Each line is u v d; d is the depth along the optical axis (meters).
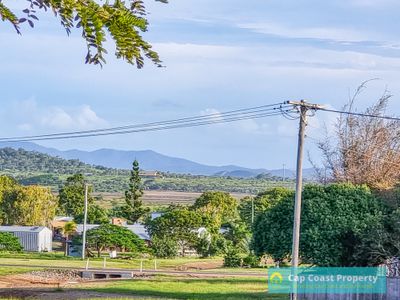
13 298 44.19
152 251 97.81
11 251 97.62
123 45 4.50
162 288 49.66
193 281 55.22
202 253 102.12
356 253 39.31
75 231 106.19
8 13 4.36
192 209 137.88
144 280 56.50
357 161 52.44
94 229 95.38
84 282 55.97
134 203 141.25
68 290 49.06
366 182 51.66
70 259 83.06
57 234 128.62
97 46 4.48
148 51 4.55
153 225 106.31
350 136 52.94
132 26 4.48
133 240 96.44
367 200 40.75
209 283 53.56
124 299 42.81
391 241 38.78
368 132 52.59
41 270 63.75
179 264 81.44
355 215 40.09
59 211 151.25
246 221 130.75
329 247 39.69
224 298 43.47
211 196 138.75
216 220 124.56
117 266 73.12
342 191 41.00
